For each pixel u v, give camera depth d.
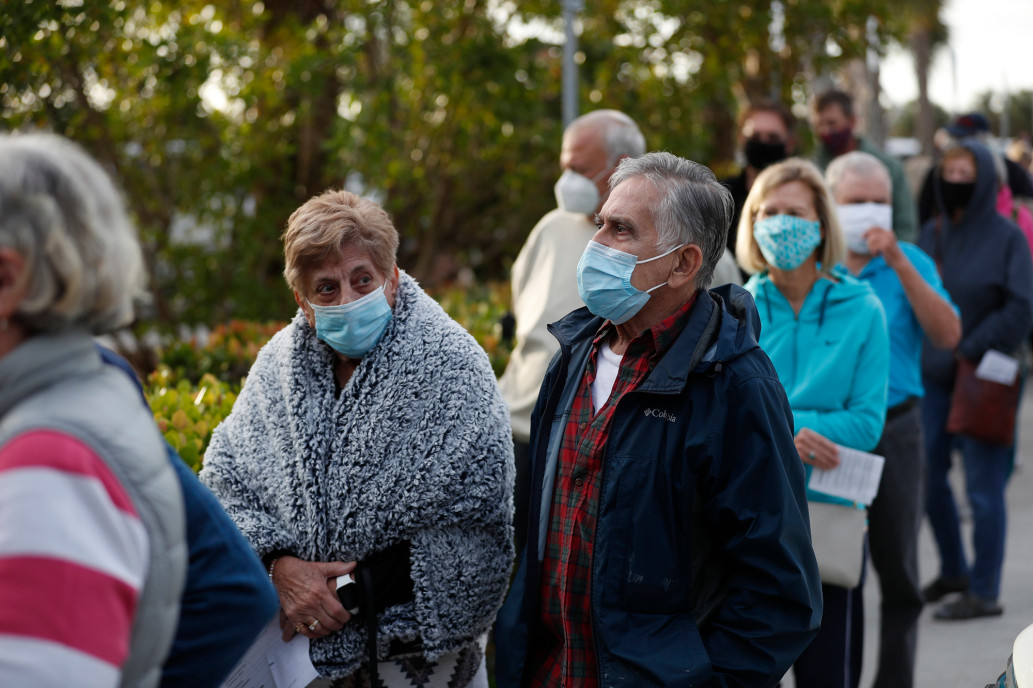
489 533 3.53
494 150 11.66
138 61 9.12
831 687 4.70
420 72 10.76
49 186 1.96
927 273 5.96
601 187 5.34
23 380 1.95
